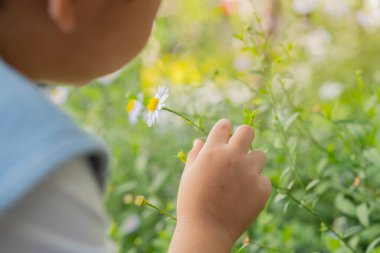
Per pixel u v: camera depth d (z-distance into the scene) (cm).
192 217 49
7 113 41
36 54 45
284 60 82
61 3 43
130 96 68
